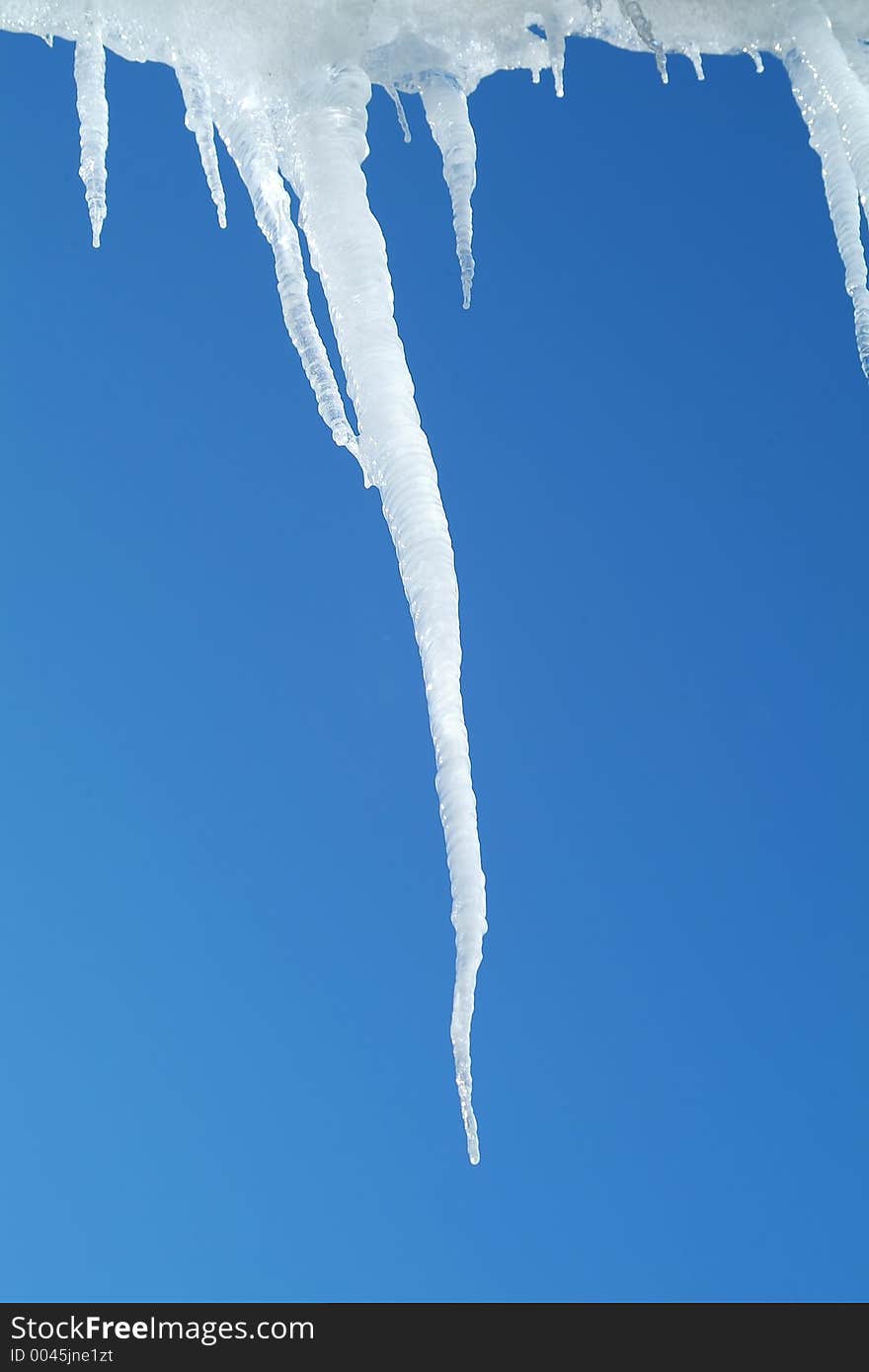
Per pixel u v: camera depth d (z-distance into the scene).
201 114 4.12
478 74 4.59
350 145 4.09
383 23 4.35
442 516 3.67
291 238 3.98
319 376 3.86
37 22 4.03
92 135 3.93
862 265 4.62
